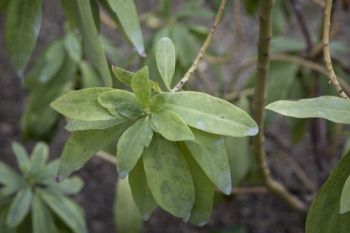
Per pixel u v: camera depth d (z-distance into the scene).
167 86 0.58
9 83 1.96
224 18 2.07
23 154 1.07
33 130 1.26
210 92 1.27
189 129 0.54
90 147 0.58
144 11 2.08
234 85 1.28
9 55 0.75
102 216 1.60
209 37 0.65
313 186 1.43
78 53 1.16
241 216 1.58
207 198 0.58
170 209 0.56
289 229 1.54
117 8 0.67
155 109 0.55
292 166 1.51
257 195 1.61
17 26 0.73
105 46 1.21
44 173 1.05
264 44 0.76
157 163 0.56
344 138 1.53
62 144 1.76
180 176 0.56
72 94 0.56
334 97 0.57
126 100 0.56
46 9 2.19
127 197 1.07
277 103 0.56
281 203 1.59
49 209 1.04
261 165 0.94
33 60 1.99
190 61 1.12
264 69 0.78
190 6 1.25
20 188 1.03
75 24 0.80
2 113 1.87
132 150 0.55
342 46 1.22
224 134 0.54
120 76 0.57
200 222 0.59
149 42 1.16
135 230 1.07
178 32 1.14
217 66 1.32
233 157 1.06
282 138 1.71
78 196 1.64
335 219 0.59
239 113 0.54
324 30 0.64
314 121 1.33
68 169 0.58
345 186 0.53
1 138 1.80
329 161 1.38
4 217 1.05
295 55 1.19
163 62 0.59
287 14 1.28
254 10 0.95
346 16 1.92
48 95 1.22
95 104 0.56
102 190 1.66
